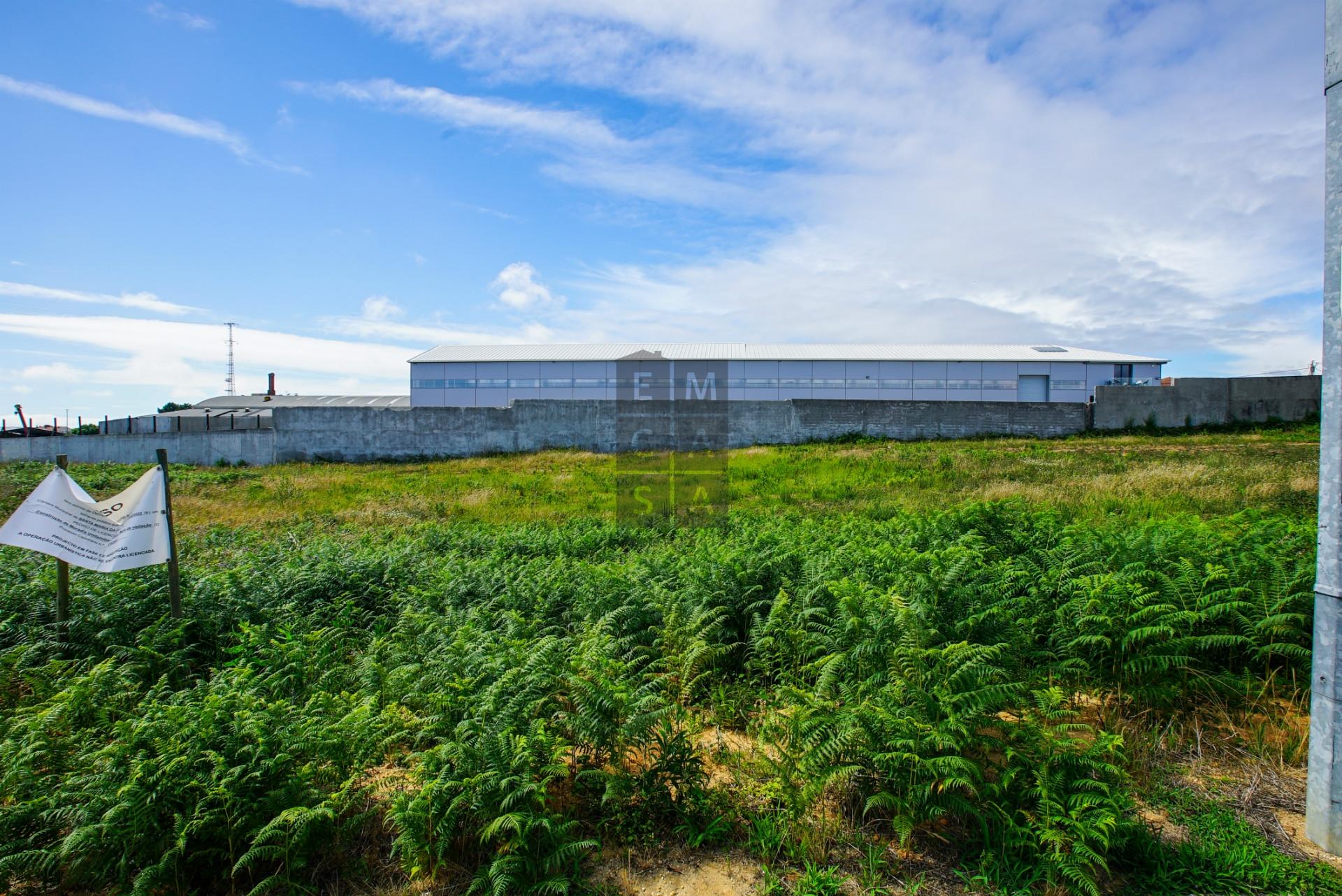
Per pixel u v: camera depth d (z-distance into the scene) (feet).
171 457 78.28
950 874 10.44
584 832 11.73
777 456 65.00
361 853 11.30
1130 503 35.09
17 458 81.76
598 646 15.47
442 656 15.35
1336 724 10.37
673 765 12.04
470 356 107.76
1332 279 10.00
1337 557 10.25
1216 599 16.47
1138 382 100.99
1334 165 9.84
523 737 11.38
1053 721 13.35
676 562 24.90
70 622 19.76
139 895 9.57
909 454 63.52
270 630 21.35
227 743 11.43
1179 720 14.39
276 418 77.71
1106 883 10.11
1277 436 65.26
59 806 11.16
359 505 49.08
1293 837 10.92
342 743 12.11
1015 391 100.12
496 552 31.04
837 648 16.01
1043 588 18.29
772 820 11.62
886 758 10.91
